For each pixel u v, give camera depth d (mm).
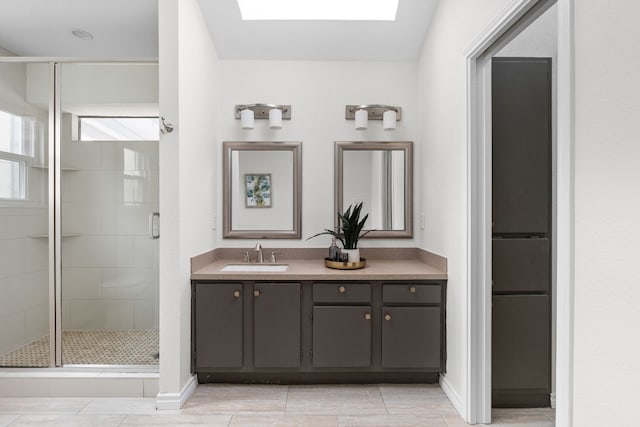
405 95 2906
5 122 2496
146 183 2764
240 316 2322
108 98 2625
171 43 2031
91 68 2613
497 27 1604
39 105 2471
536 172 2088
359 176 2893
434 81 2482
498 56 2186
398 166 2900
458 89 2059
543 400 2137
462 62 1988
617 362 979
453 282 2189
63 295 2516
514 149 2080
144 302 2773
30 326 2439
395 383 2424
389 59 2885
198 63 2365
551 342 2102
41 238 2443
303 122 2893
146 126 2740
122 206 2762
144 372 2258
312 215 2910
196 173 2350
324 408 2107
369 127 2906
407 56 2855
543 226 2090
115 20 2547
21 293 2463
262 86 2881
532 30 2201
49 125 2439
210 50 2629
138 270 2773
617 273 979
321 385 2398
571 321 1144
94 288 2742
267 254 2895
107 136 2727
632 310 936
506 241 2084
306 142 2902
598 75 1039
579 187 1115
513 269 2084
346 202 2889
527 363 2098
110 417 1992
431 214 2582
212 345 2320
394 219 2898
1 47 2895
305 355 2357
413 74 2904
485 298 1950
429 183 2617
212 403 2152
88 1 2332
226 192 2865
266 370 2357
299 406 2129
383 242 2916
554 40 2191
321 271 2416
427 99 2643
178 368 2098
